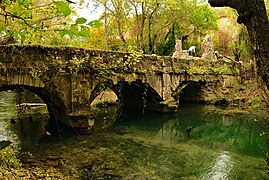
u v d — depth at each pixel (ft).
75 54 38.40
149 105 60.70
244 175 28.37
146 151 35.29
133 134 43.24
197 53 97.50
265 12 9.76
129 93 63.05
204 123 53.16
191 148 37.65
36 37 9.25
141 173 28.07
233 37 104.78
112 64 42.75
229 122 53.72
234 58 102.94
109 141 38.52
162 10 85.15
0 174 15.74
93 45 87.35
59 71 35.83
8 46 32.76
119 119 53.47
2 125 43.47
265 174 28.55
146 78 51.65
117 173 27.71
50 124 44.86
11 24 7.80
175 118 56.59
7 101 63.82
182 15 86.63
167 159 32.65
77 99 39.83
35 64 35.14
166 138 42.19
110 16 84.84
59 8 6.09
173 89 59.36
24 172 23.32
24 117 48.93
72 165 29.01
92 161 30.60
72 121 39.68
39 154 31.78
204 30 105.40
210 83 72.84
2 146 7.18
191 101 78.18
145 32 92.99
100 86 43.27
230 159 33.30
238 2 9.85
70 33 6.48
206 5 91.04
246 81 73.77
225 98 71.36
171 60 58.03
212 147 38.29
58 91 37.93
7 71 32.99
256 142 40.63
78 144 36.29
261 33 9.65
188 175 28.19
